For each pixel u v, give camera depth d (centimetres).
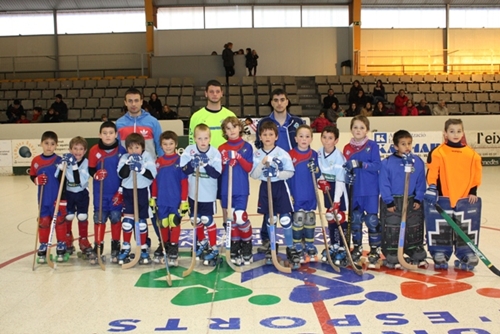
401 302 332
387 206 412
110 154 453
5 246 530
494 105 1633
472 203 409
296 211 430
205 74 1822
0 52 1967
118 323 304
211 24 1942
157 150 489
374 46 1964
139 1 1912
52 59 1958
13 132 1310
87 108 1631
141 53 1933
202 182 432
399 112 1449
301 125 441
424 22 1977
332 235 442
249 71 1780
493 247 481
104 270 428
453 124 409
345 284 376
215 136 476
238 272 416
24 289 377
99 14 1962
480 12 1984
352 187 413
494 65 1975
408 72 1961
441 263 412
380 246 437
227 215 423
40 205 453
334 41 1923
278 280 390
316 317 308
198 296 354
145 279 400
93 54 1953
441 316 306
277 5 1931
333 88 1714
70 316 318
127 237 443
